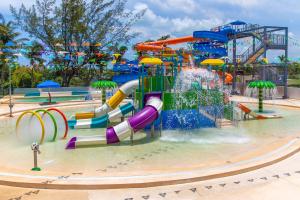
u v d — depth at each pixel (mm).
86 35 34000
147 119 9891
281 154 7762
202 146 9516
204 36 16547
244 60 28406
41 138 9945
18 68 37031
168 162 7805
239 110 15016
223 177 6336
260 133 11578
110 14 34500
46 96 26922
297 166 7055
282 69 27453
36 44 34000
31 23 33469
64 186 5711
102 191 5617
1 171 6531
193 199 5324
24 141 10078
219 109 12977
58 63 34906
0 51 26891
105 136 9812
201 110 12508
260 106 17719
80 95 28391
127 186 5734
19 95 28672
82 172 6715
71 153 8797
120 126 9789
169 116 12039
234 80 28141
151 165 7539
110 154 8664
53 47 34031
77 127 12875
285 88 25219
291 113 17359
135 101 13578
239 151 8859
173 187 5809
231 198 5363
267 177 6344
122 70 30000
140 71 14031
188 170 6574
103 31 34344
